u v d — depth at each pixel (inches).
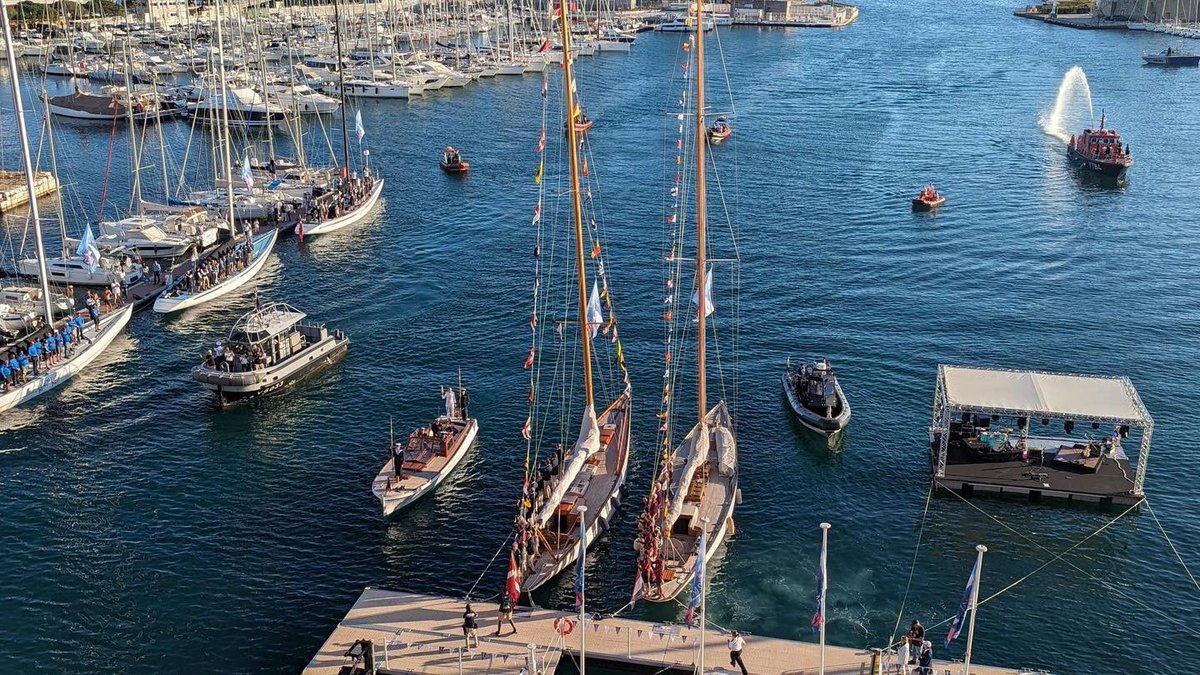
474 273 4894.2
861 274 4849.9
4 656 2412.6
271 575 2699.3
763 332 4210.1
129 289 4557.1
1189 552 2797.7
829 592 2637.8
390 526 2906.0
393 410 3572.8
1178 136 7524.6
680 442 3331.7
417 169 6732.3
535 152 7130.9
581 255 2886.3
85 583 2669.8
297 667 2383.1
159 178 6373.0
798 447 3326.8
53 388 3718.0
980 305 4483.3
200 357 3991.1
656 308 4463.6
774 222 5615.2
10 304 4156.0
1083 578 2696.9
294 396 3673.7
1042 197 6063.0
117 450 3316.9
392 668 2266.2
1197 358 3976.4
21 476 3166.8
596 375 3841.0
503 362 3954.2
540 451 3287.4
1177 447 3321.9
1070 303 4505.4
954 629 2138.3
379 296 4608.8
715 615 2539.4
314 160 6943.9
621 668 2322.8
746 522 2930.6
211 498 3051.2
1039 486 3011.8
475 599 2591.0
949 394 3058.6
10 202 5738.2
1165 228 5506.9
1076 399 3034.0
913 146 7308.1
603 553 2768.2
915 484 3117.6
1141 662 2410.2
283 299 4564.5
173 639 2470.5
